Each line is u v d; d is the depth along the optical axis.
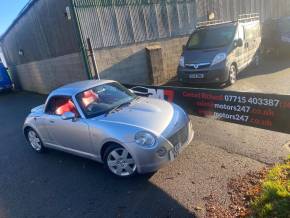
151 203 3.88
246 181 3.99
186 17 13.62
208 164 4.65
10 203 4.53
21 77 22.25
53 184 4.91
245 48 10.85
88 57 10.93
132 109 4.93
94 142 4.70
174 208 3.69
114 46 11.52
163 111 4.80
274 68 11.91
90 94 5.34
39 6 13.15
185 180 4.29
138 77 12.47
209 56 9.40
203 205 3.64
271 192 3.39
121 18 11.56
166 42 13.11
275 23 14.41
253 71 11.78
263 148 4.94
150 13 12.37
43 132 5.92
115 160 4.55
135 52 12.16
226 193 3.80
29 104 14.88
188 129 4.84
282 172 3.94
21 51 19.38
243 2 16.17
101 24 11.07
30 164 5.98
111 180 4.68
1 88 22.42
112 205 4.00
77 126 4.90
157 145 4.15
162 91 7.01
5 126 10.45
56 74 14.41
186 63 9.79
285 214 3.04
